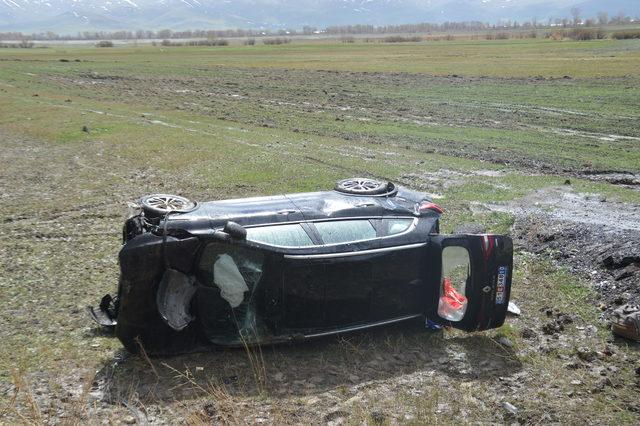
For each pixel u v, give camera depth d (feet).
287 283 21.17
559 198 41.81
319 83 127.44
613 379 20.26
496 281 22.02
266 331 21.39
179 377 20.31
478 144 62.90
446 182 47.03
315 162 54.54
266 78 141.79
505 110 85.40
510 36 472.03
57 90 121.60
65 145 65.51
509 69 143.74
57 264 31.68
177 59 230.48
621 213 37.76
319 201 23.65
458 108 88.28
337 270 21.59
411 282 22.71
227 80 138.82
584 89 102.99
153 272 20.52
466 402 19.02
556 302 26.22
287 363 21.18
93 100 105.09
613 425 17.76
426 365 21.20
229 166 53.52
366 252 21.89
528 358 21.67
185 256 20.67
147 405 18.94
